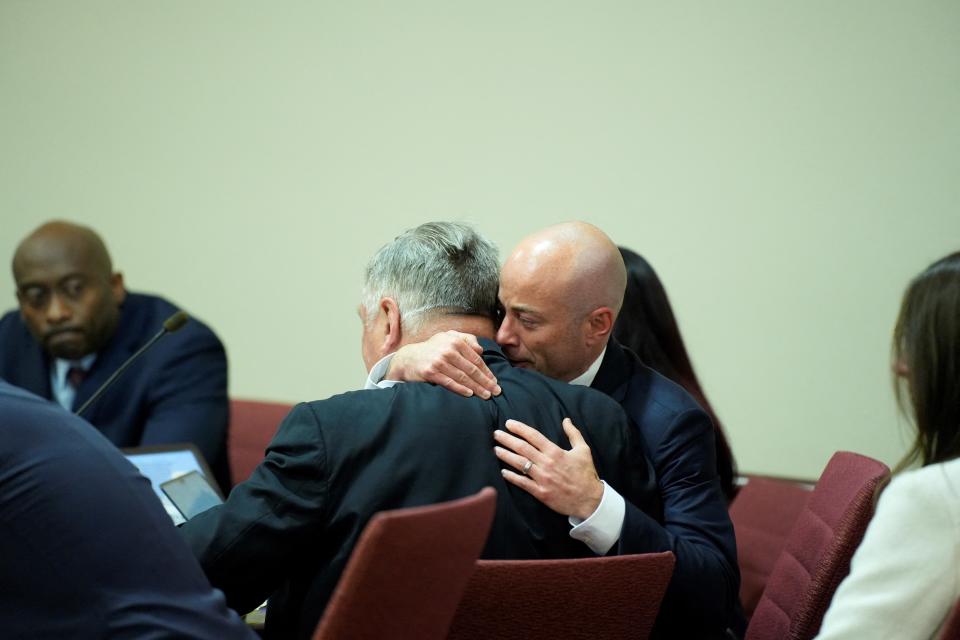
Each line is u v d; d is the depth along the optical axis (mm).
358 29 8805
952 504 2730
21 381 6473
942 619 2730
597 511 3400
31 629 2418
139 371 6371
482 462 3357
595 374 4230
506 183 8453
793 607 4277
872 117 7496
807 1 7598
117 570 2432
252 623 3824
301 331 9086
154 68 9398
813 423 7703
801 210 7684
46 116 9711
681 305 8000
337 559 3207
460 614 2998
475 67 8492
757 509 5801
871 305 7547
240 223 9219
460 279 3859
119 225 9562
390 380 3701
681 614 3613
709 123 7875
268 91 9086
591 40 8164
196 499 4480
